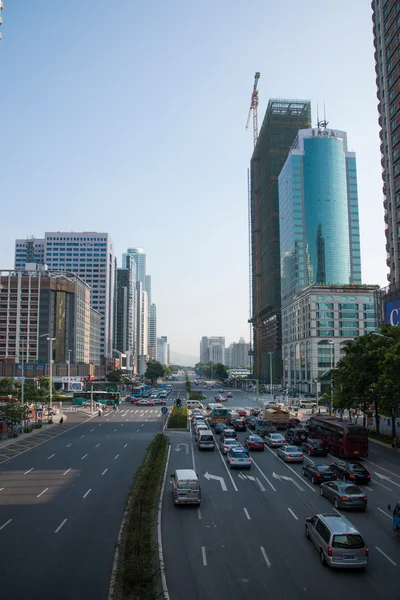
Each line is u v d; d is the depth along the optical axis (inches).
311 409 3762.3
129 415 3410.4
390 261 3521.2
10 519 973.8
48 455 1745.8
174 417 2706.7
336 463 1439.5
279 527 936.3
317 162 6845.5
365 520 991.0
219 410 2677.2
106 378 7716.5
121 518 979.9
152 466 1432.1
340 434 1739.7
